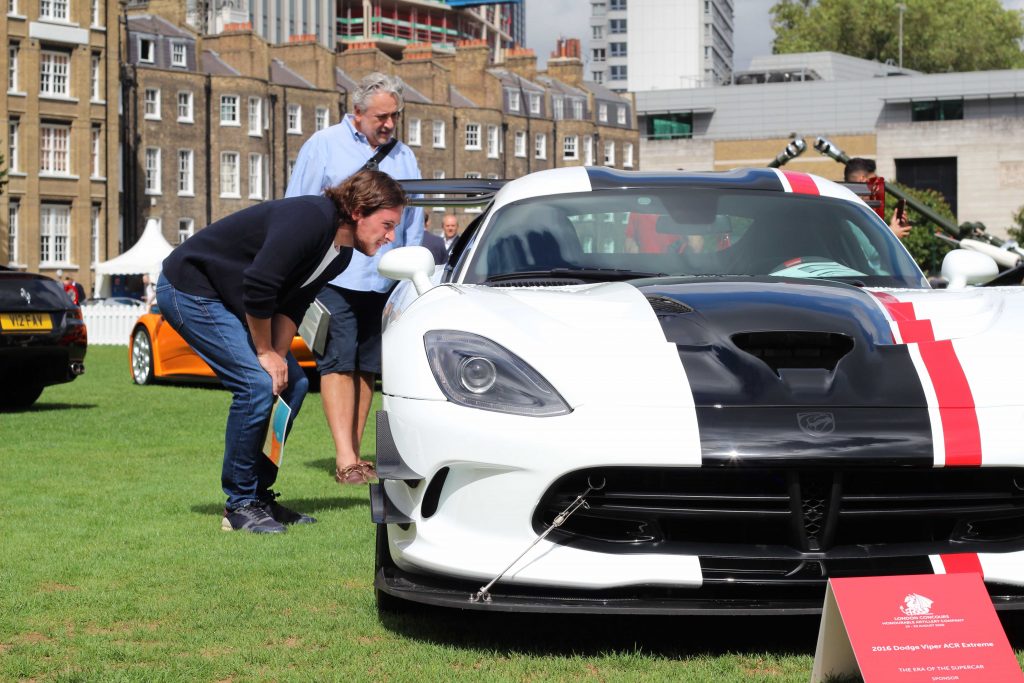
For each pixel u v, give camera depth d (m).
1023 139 85.12
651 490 3.09
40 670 3.09
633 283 3.81
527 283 4.10
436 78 70.94
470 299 3.59
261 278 4.53
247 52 60.00
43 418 9.64
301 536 4.78
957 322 3.42
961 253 4.41
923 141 87.19
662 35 153.50
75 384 14.02
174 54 57.41
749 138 91.31
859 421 3.04
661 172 4.90
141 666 3.12
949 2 110.56
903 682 2.59
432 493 3.23
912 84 87.94
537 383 3.16
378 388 12.93
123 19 55.94
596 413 3.07
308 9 115.56
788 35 114.62
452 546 3.17
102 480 6.29
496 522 3.12
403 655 3.18
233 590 3.91
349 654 3.21
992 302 3.62
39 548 4.54
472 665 3.11
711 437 3.00
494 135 74.06
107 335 30.39
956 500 3.09
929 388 3.12
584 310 3.48
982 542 3.13
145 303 45.81
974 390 3.12
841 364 3.20
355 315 6.21
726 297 3.55
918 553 3.07
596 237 4.35
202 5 67.50
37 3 49.69
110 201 52.41
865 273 4.21
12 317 10.06
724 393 3.10
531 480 3.07
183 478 6.36
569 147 80.56
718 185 4.68
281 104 60.97
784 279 3.86
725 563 3.06
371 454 7.38
